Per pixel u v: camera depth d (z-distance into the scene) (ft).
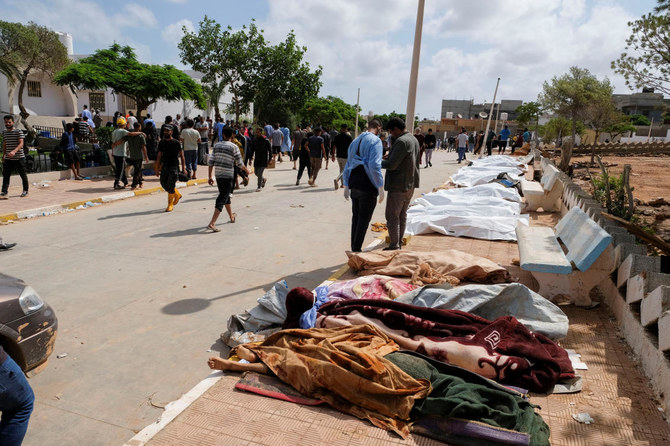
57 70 87.51
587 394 10.99
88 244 25.77
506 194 34.73
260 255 24.07
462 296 14.62
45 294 18.52
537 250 17.60
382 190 20.49
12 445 8.00
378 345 11.92
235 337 14.38
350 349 11.25
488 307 14.60
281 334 12.75
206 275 20.95
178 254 24.07
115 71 53.42
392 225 22.04
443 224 27.30
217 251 24.71
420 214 29.96
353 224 21.99
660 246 17.04
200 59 101.60
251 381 11.28
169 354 14.12
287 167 67.67
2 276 11.81
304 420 9.91
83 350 14.29
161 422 9.82
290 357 11.44
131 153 42.14
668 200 42.39
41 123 93.66
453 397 9.82
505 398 9.94
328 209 36.29
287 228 29.99
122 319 16.42
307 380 10.75
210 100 107.24
